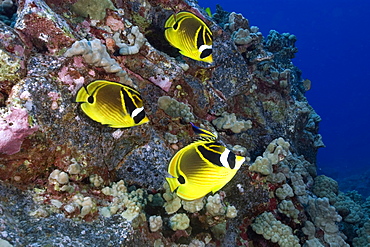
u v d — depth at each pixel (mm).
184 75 1951
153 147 1531
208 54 1016
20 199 1127
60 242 991
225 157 746
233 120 2170
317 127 3521
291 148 2797
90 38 1590
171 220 1406
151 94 1770
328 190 2758
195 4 2279
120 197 1287
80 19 1616
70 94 1257
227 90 2199
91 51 1316
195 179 773
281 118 2713
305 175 2670
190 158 775
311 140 3271
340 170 10570
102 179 1345
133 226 1172
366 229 2357
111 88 901
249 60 2648
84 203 1165
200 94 2037
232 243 1735
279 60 3492
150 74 1763
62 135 1227
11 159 1150
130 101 905
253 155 2445
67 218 1118
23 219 1053
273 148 2057
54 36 1348
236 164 734
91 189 1301
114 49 1649
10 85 1171
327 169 10922
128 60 1709
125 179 1505
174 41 993
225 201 1714
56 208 1139
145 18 1956
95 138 1310
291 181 2191
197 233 1519
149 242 1257
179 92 1911
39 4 1354
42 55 1286
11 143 1120
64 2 1602
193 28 986
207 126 1889
